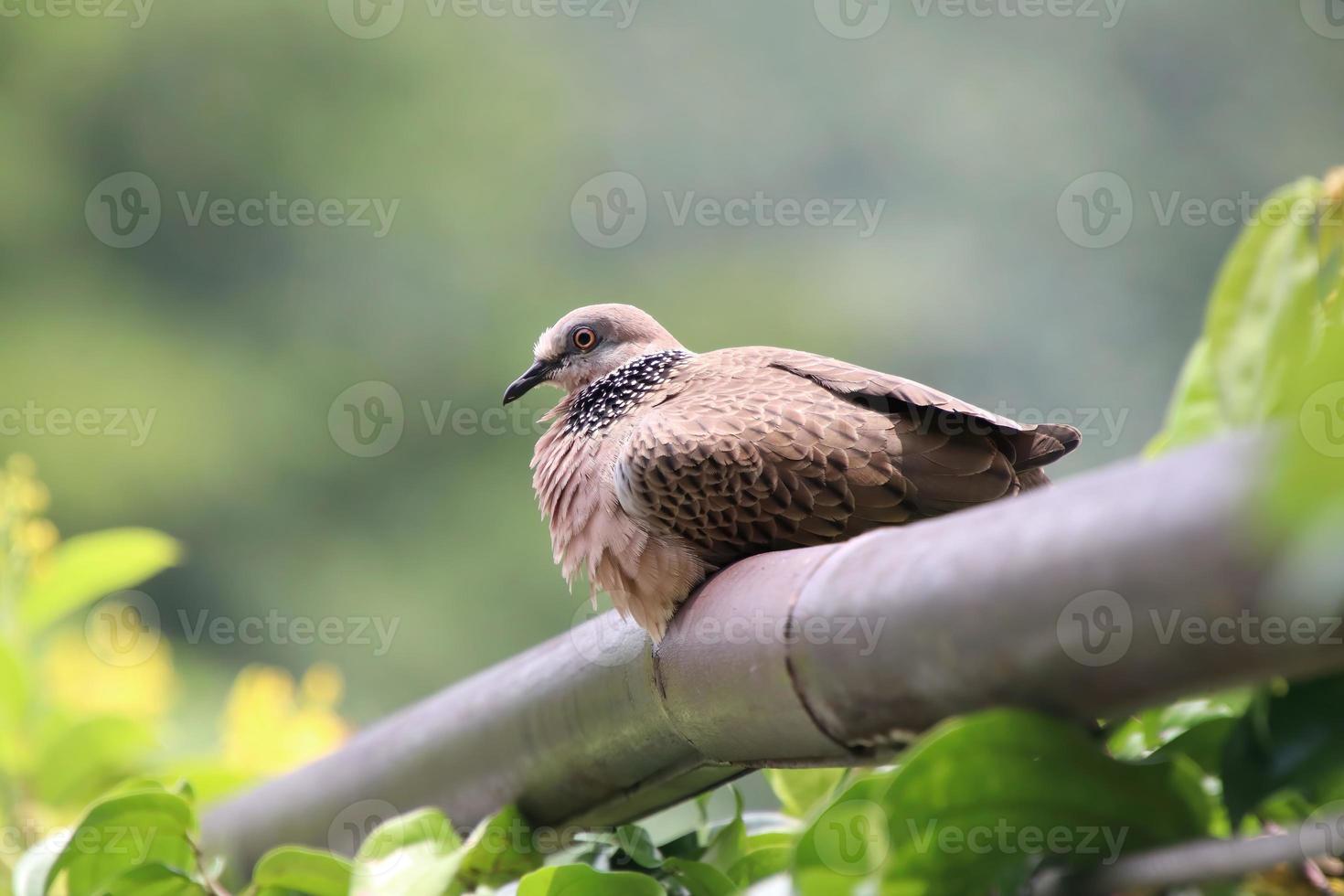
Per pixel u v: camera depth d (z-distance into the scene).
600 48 19.92
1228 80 17.67
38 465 16.73
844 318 17.41
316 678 6.59
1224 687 2.04
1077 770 2.30
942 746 2.25
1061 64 18.17
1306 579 1.61
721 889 3.64
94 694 6.56
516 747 4.05
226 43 18.77
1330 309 3.18
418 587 17.30
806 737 2.80
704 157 18.95
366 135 18.88
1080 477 2.21
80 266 18.02
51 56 18.25
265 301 18.34
